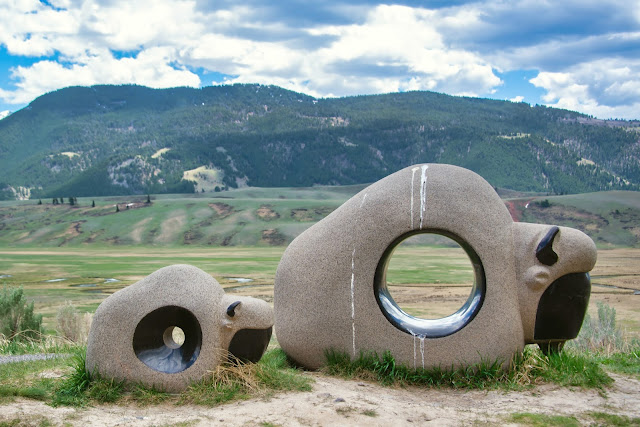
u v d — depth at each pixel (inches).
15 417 187.6
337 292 265.1
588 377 249.1
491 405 223.0
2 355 372.5
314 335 267.6
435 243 3996.1
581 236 262.4
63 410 201.9
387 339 259.1
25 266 2370.8
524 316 261.6
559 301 259.3
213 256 3189.0
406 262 2437.3
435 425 194.4
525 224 269.3
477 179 267.9
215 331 229.3
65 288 1562.5
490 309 256.5
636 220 4416.8
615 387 247.3
